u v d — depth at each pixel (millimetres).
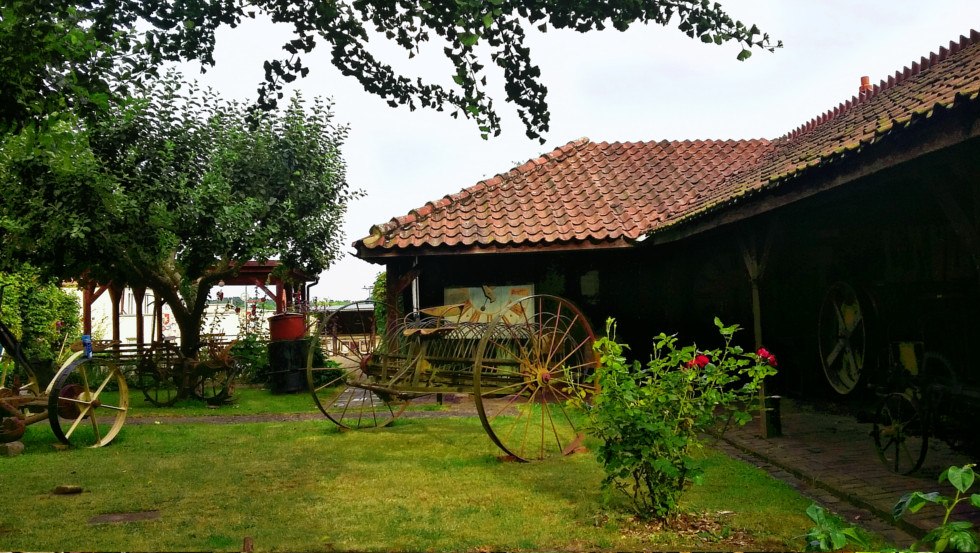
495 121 3926
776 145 12734
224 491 5375
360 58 3996
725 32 3549
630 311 11469
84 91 4234
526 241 10680
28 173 9336
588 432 4750
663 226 9516
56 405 7160
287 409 10695
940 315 7570
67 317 17656
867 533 4301
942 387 5230
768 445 7000
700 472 4395
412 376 7750
